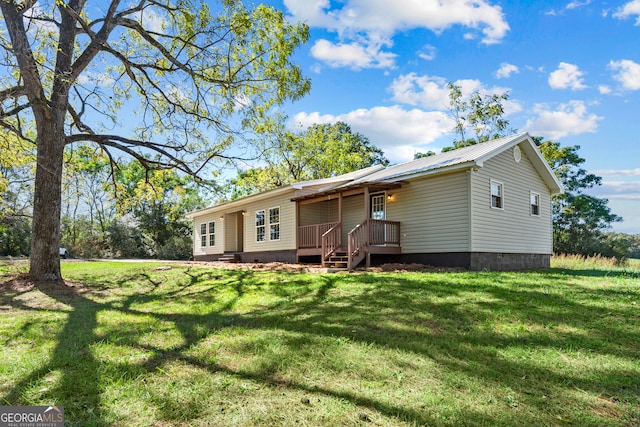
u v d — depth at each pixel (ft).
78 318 18.57
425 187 42.75
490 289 22.91
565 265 56.18
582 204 103.65
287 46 36.65
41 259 30.30
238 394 9.35
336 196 45.34
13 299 24.32
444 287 23.72
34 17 27.04
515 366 11.26
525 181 48.37
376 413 8.39
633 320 16.44
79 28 32.89
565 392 9.57
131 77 37.99
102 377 10.39
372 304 19.80
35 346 13.70
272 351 12.55
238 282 29.91
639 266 59.93
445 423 7.95
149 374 10.68
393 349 12.71
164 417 8.25
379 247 42.37
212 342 13.89
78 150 42.52
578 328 15.29
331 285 26.14
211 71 38.52
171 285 30.73
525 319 16.58
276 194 57.31
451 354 12.28
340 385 9.87
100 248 104.22
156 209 112.57
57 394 9.38
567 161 107.65
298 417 8.20
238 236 71.41
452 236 39.70
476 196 39.19
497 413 8.40
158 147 35.83
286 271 37.65
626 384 10.09
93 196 132.16
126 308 21.29
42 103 28.40
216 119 38.55
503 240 42.91
